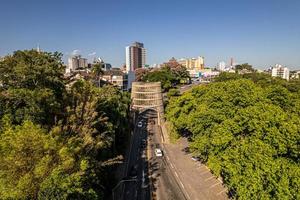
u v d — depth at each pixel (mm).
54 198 21797
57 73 38781
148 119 99312
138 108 100312
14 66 34938
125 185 43188
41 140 23391
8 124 27609
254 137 31750
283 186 23938
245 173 27188
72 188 23172
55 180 22094
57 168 22734
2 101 31344
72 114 32719
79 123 33375
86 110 35375
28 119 30109
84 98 37750
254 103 40844
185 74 186500
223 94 44594
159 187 42438
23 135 22766
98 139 34406
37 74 35000
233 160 30297
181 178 45688
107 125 42531
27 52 37281
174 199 38531
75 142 28266
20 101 31906
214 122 41250
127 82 151750
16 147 22141
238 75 137500
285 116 33312
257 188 24922
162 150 62156
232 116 39750
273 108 35344
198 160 53906
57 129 27375
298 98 53219
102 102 47094
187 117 49562
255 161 27312
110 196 38719
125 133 65438
